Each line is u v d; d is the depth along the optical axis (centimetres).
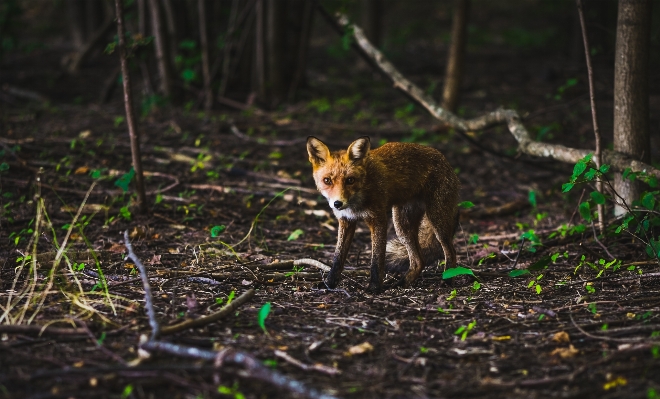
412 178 905
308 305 795
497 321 739
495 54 3130
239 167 1448
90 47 2483
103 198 1222
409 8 4334
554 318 744
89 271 879
